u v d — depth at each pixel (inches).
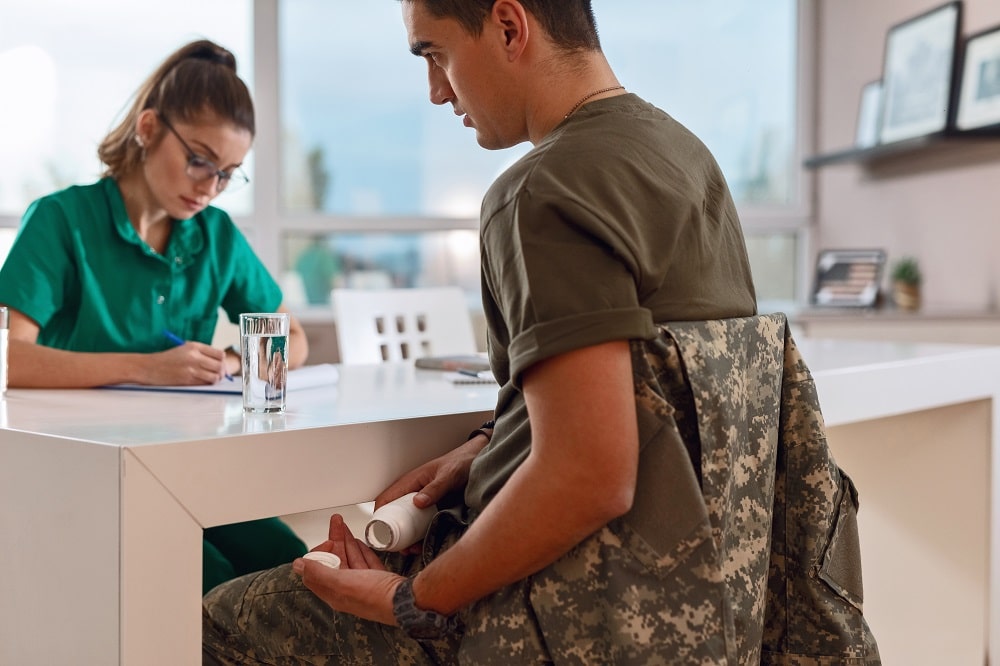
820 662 38.4
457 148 155.9
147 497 33.5
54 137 142.5
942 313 124.6
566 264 31.0
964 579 72.5
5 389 51.4
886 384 60.6
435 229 154.9
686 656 31.9
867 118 149.6
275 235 151.3
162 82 66.4
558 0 36.0
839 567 38.9
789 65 162.4
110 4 143.0
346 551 39.7
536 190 32.0
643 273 32.1
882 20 146.8
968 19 129.9
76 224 66.8
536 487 31.3
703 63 159.5
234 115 65.6
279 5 149.0
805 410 38.7
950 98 130.6
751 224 161.8
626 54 157.3
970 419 71.9
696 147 36.8
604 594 32.8
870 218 152.3
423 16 37.0
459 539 36.4
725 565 34.9
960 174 134.5
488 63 36.5
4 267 64.0
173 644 34.3
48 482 36.0
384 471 40.8
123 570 33.0
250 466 36.2
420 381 59.1
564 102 36.2
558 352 30.5
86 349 67.4
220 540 65.5
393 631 39.6
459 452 41.7
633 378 32.2
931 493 74.3
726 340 34.5
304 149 152.5
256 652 44.1
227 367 62.2
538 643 33.7
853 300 146.1
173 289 70.7
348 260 154.8
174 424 38.9
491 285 34.5
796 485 38.6
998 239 128.3
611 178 32.4
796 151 163.5
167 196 66.5
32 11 140.8
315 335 138.8
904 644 76.0
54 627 36.3
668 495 32.3
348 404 46.5
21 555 37.6
